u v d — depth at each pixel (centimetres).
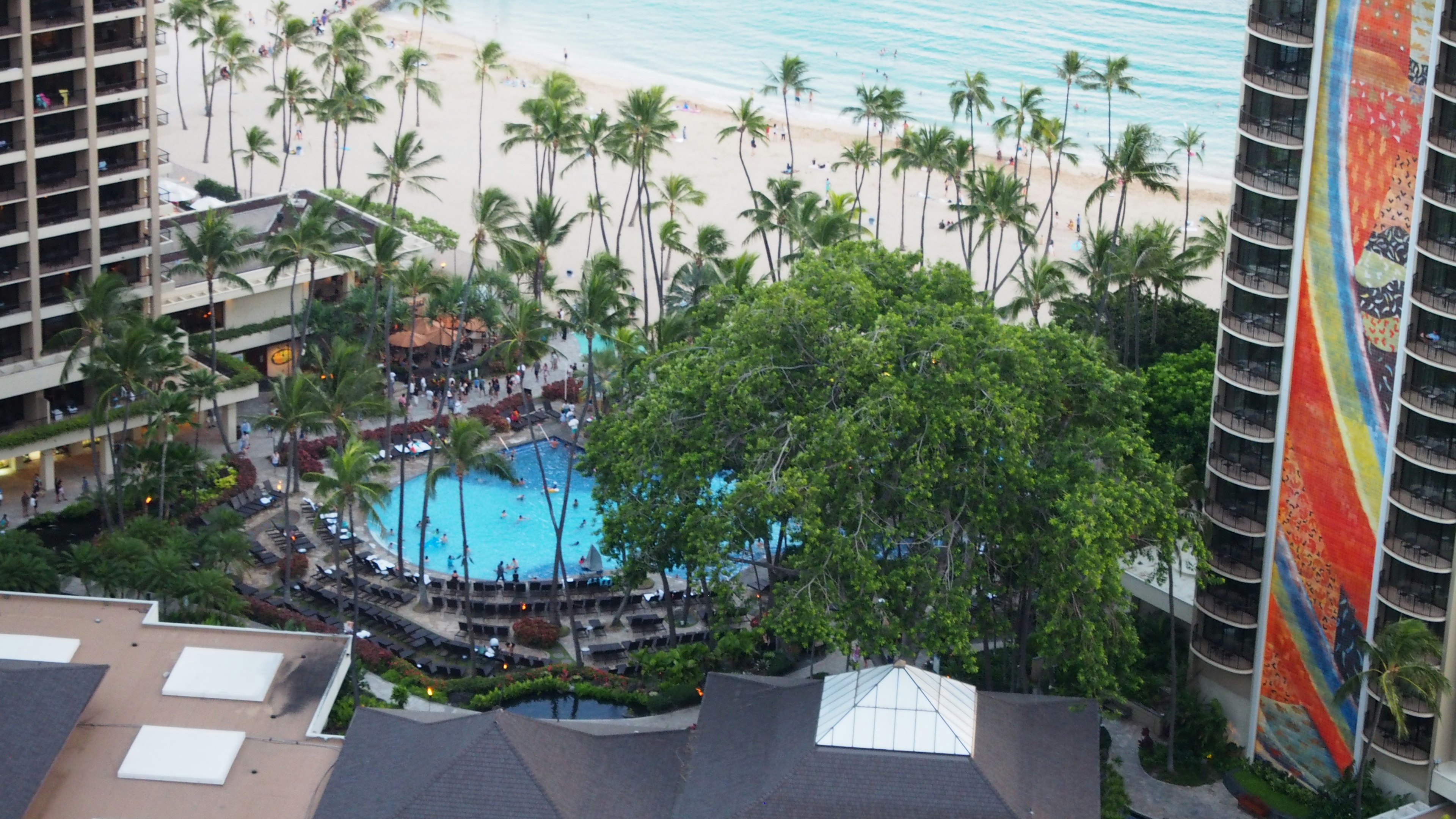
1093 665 7775
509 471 9819
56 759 7581
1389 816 7788
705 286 11775
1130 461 8269
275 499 11475
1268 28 8050
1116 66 16225
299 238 11925
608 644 9900
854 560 7806
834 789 7106
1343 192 7694
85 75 10806
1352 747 8206
